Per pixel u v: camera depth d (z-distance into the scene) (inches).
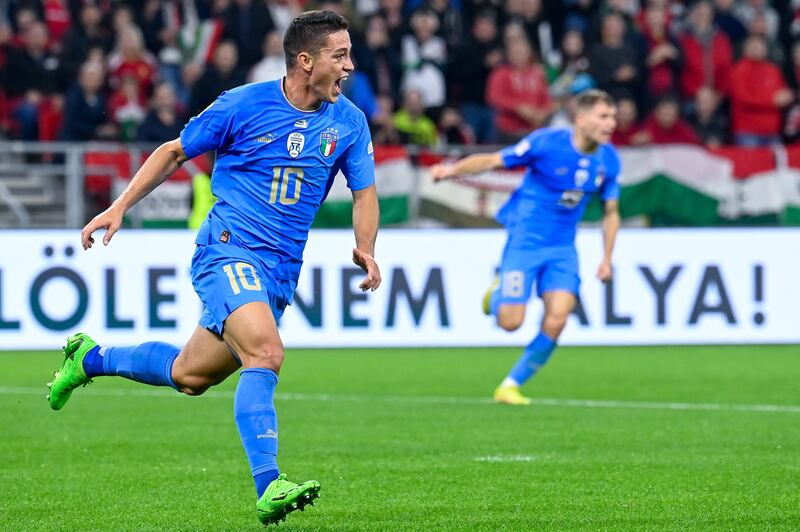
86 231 700.7
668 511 772.6
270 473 663.8
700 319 2026.3
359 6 2684.5
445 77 2453.2
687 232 2021.4
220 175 738.8
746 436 1127.6
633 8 2682.1
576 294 1385.3
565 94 2393.0
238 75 2295.8
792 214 2127.2
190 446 1071.6
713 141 2401.6
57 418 1259.2
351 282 1958.7
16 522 748.6
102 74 2268.7
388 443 1087.0
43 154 2023.9
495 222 2057.1
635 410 1323.8
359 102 2345.0
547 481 890.1
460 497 828.0
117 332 1899.6
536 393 1489.9
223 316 700.0
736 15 2645.2
